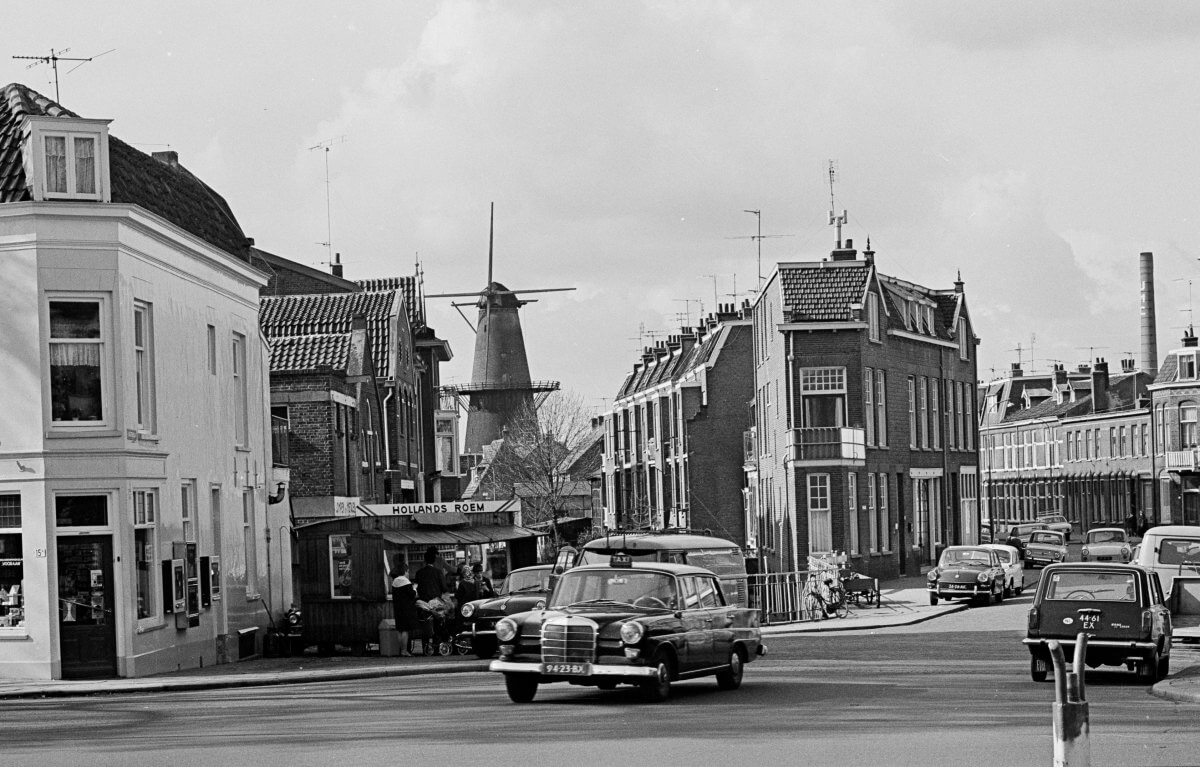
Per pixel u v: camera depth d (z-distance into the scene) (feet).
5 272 95.45
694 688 79.15
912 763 49.06
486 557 161.99
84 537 95.66
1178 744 53.93
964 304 251.39
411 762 50.11
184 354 109.40
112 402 96.43
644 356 321.11
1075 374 409.28
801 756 50.78
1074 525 376.27
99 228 96.48
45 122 97.35
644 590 73.87
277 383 147.74
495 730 59.57
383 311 186.09
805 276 209.15
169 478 104.37
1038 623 82.74
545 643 70.54
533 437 303.07
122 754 54.03
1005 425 417.69
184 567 105.91
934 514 234.38
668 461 274.57
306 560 114.21
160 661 100.58
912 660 99.25
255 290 129.08
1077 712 40.34
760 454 233.55
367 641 112.88
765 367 226.17
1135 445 349.82
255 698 79.61
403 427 191.62
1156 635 81.71
